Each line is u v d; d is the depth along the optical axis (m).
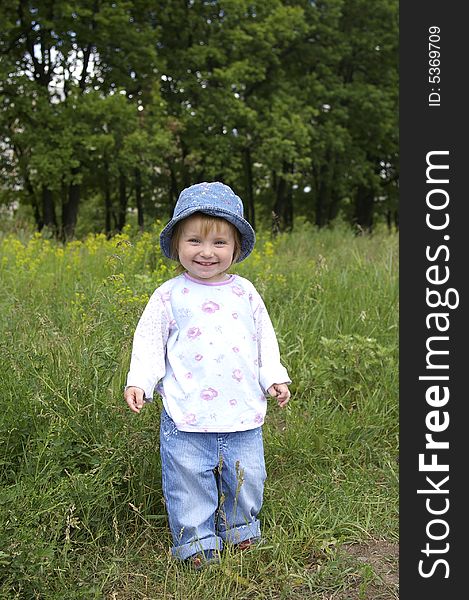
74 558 3.01
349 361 5.02
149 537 3.24
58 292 6.27
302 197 30.44
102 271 7.32
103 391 3.63
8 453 3.39
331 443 4.28
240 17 22.36
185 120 21.36
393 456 4.29
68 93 21.19
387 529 3.49
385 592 2.99
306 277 7.30
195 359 3.10
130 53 20.80
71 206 22.12
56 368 3.79
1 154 21.55
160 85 21.69
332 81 25.59
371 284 7.09
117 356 3.88
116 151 20.20
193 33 22.84
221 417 3.09
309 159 22.81
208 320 3.14
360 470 4.07
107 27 20.41
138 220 23.47
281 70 24.19
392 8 25.89
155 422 3.51
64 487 3.03
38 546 2.72
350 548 3.33
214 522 3.21
